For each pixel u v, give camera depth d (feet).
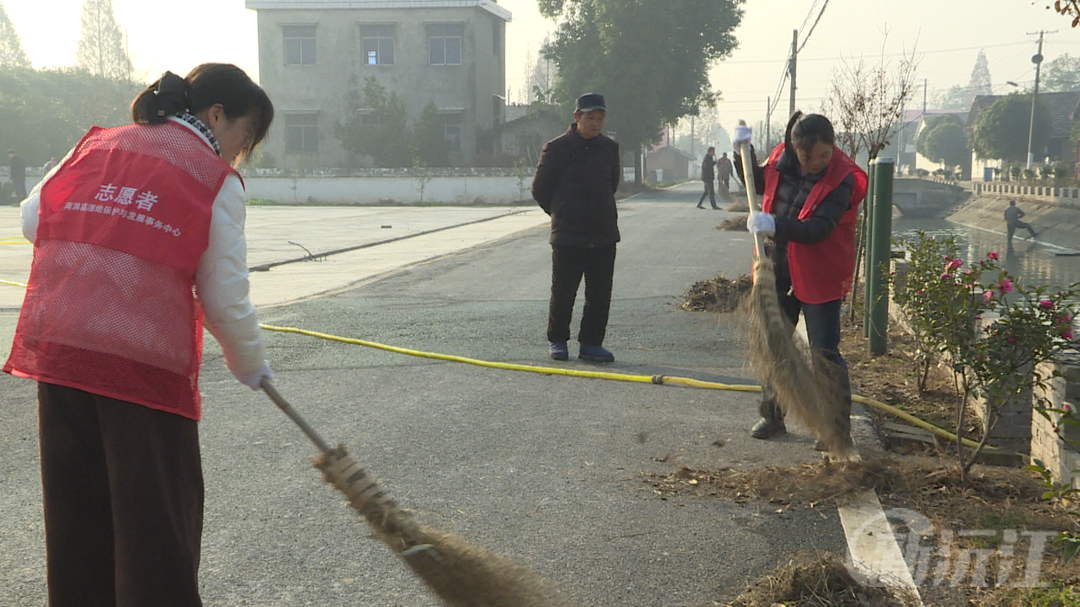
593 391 18.93
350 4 145.69
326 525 11.60
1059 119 211.82
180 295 7.16
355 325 26.50
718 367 21.26
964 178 268.62
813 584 9.67
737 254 47.39
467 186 127.03
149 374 6.98
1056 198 117.29
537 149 149.69
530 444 15.16
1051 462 13.21
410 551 7.73
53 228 7.19
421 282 36.81
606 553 10.83
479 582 7.81
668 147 330.54
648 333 25.43
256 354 7.70
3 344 23.18
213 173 7.29
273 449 14.67
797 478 13.14
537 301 31.32
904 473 13.15
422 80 147.43
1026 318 12.44
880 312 21.80
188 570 7.20
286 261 45.44
